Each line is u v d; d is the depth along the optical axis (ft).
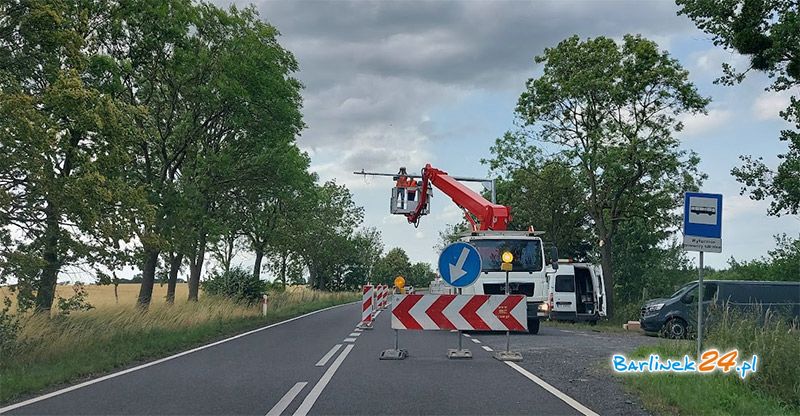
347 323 86.58
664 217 122.21
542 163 128.26
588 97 113.50
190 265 127.65
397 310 46.21
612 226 122.11
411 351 49.88
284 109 94.32
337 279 295.48
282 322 89.10
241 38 90.89
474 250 45.68
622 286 163.02
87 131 57.47
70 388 32.45
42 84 58.49
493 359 44.70
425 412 26.66
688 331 68.28
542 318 68.44
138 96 92.84
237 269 114.21
